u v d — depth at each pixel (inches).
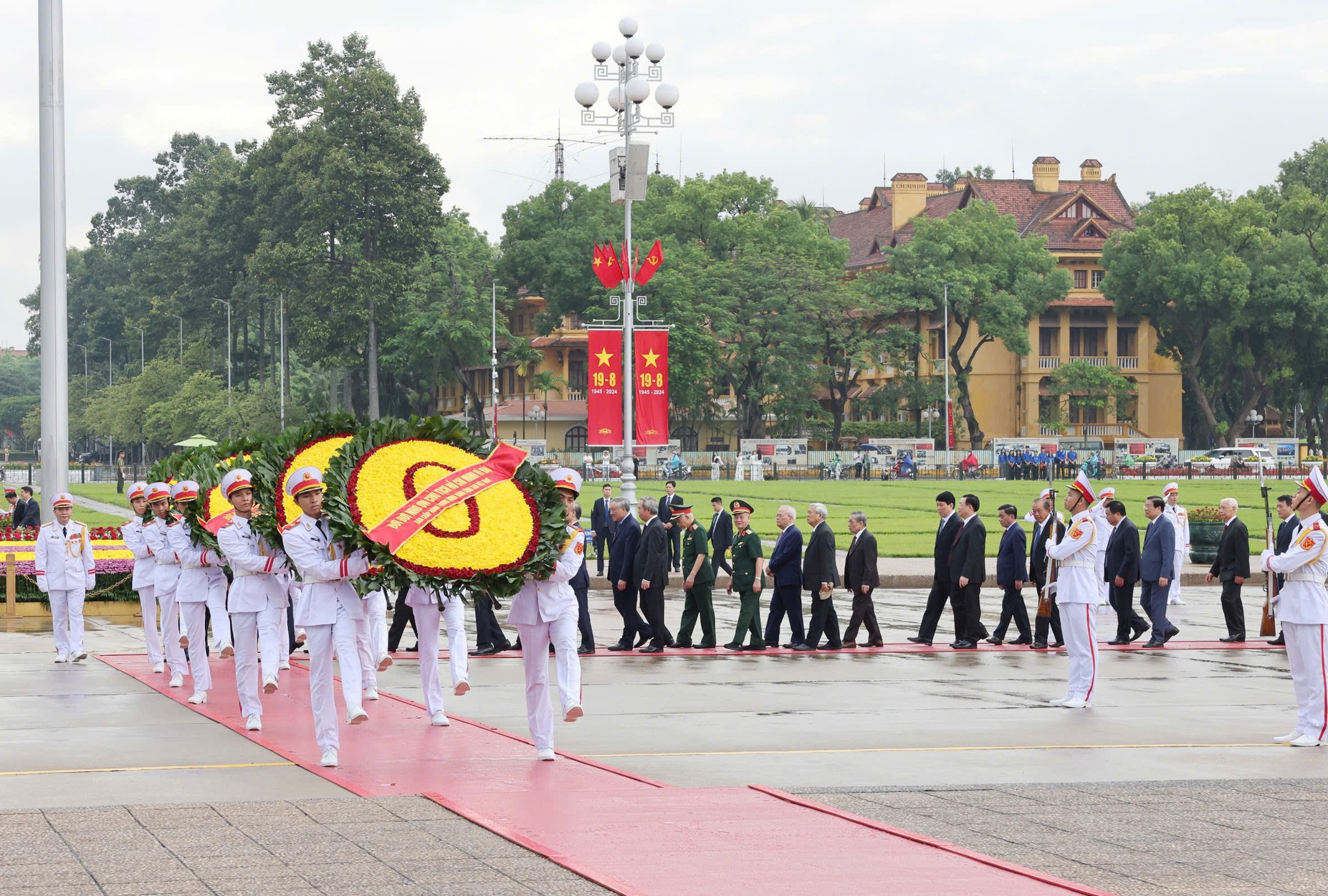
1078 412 4010.8
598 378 1203.9
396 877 286.8
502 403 4072.3
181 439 3735.2
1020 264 3735.2
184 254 4387.3
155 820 339.6
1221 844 325.4
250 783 392.8
